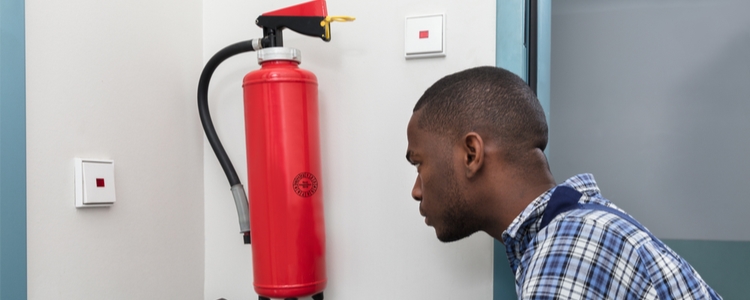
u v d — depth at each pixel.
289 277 0.97
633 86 1.26
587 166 1.28
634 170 1.26
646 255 0.58
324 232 1.03
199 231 1.17
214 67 1.07
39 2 0.81
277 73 0.97
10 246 0.75
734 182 1.21
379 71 1.08
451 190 0.74
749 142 1.20
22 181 0.77
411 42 1.05
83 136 0.89
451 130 0.73
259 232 0.99
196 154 1.16
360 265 1.09
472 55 1.03
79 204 0.87
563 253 0.59
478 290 1.02
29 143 0.79
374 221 1.08
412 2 1.07
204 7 1.19
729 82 1.21
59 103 0.85
